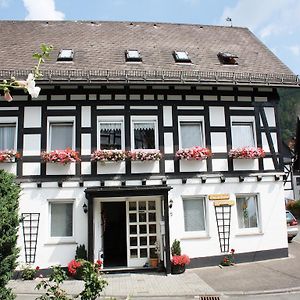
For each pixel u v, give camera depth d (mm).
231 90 13070
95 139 12117
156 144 12406
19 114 12031
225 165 12656
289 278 9945
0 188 8320
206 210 12367
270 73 13875
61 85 11969
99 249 11680
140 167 12125
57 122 12203
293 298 8422
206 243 12156
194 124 12867
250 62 14711
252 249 12477
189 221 12367
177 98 12695
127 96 12461
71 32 15648
